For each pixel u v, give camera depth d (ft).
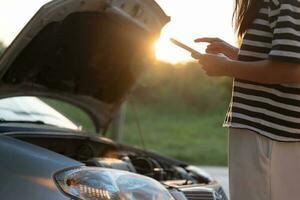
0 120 12.19
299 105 8.50
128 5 12.33
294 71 8.19
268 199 8.54
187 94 74.33
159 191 9.48
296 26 8.25
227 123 8.82
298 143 8.58
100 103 15.29
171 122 67.82
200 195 10.78
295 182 8.62
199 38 9.84
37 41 12.07
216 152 51.47
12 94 13.20
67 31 12.41
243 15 8.81
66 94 14.49
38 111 13.62
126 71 14.51
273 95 8.52
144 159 12.36
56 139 12.14
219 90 75.56
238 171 8.69
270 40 8.58
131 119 65.05
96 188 8.99
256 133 8.53
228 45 9.73
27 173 9.08
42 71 13.25
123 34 13.21
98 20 12.53
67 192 8.86
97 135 13.96
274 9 8.46
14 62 12.25
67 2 11.19
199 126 67.31
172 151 50.98
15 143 9.54
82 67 13.79
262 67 8.32
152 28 13.08
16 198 8.87
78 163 9.46
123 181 9.29
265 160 8.50
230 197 8.86
